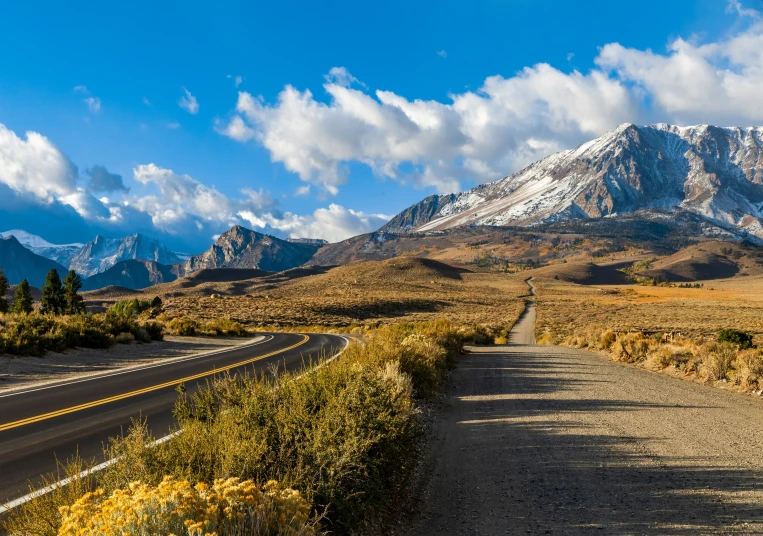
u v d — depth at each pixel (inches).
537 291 6505.9
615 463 258.2
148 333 1015.0
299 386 252.7
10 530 153.6
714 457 265.0
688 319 2439.7
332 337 1286.9
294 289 5433.1
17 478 220.8
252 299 3294.8
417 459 269.7
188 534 107.3
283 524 124.3
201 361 717.9
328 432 189.6
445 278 7618.1
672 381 563.8
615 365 734.5
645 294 6107.3
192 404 304.2
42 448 271.3
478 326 1643.7
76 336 781.3
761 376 498.6
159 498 114.2
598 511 198.8
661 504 203.3
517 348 1115.9
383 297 4030.5
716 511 195.2
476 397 473.4
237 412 213.9
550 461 266.4
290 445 189.6
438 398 465.7
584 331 1475.1
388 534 185.8
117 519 107.3
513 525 190.2
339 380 272.7
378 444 207.6
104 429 313.3
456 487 233.8
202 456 167.5
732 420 356.8
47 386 489.4
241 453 167.8
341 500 173.9
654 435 313.6
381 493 197.6
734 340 861.8
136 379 536.4
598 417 370.9
